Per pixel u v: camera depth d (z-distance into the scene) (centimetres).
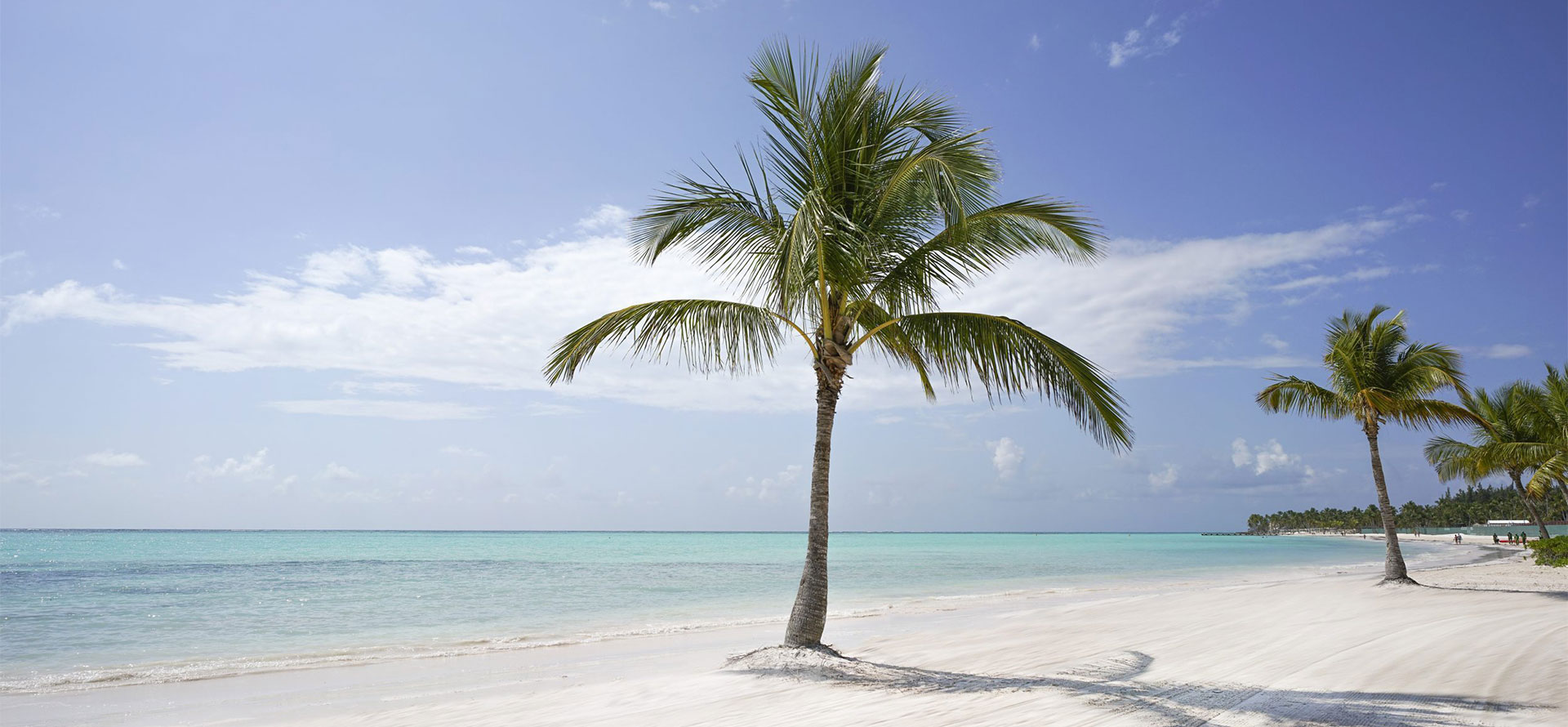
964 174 768
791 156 889
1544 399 2488
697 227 912
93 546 7350
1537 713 524
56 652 1273
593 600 2200
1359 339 1834
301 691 898
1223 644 933
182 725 723
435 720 673
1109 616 1412
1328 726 509
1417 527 12800
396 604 2092
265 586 2680
